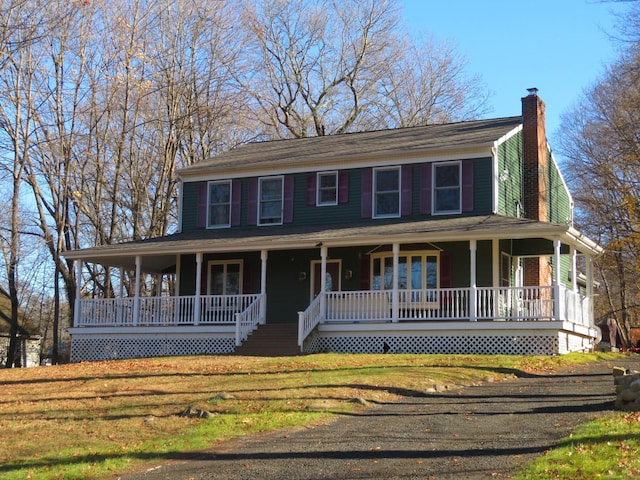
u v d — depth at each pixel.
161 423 13.77
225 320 29.45
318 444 11.71
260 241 27.86
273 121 49.03
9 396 17.42
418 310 27.59
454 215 28.06
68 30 37.22
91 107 39.12
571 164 45.81
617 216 44.19
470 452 10.74
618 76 39.72
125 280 47.81
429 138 30.47
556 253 24.39
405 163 29.08
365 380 17.36
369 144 31.52
